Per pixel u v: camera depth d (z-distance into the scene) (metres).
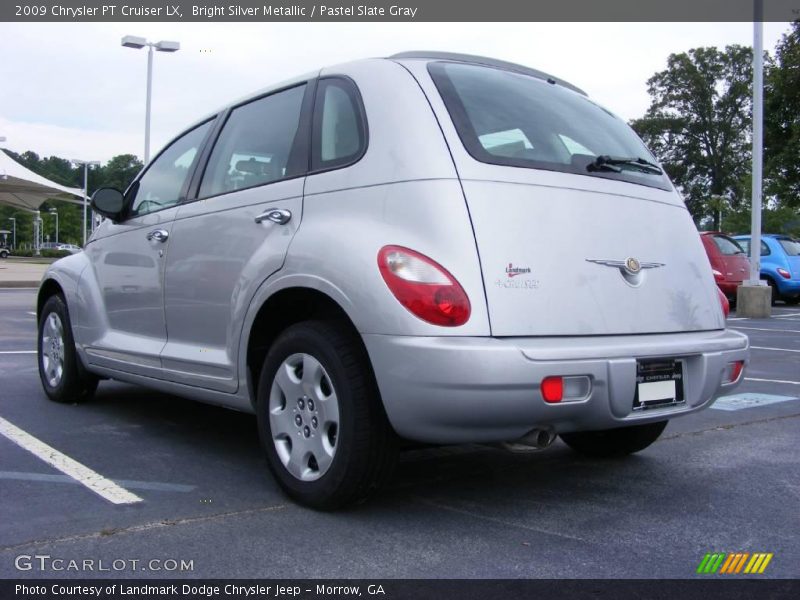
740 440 4.62
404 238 2.86
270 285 3.26
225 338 3.62
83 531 2.88
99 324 4.77
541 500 3.40
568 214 3.12
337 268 2.95
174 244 4.06
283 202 3.39
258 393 3.38
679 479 3.77
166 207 4.32
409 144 3.01
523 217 2.99
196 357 3.80
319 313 3.34
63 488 3.39
